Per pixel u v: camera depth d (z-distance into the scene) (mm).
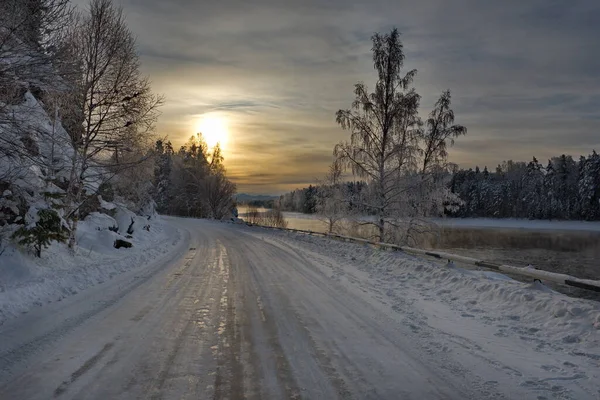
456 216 85938
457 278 9469
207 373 4473
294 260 15047
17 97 7250
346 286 9875
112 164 14227
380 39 20281
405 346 5457
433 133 20828
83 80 12734
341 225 23828
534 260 29562
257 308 7605
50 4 7141
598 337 5477
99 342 5477
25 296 7660
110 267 12000
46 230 10906
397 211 20312
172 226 36812
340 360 4922
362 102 20328
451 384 4262
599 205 71562
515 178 103000
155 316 6934
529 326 6305
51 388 4016
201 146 68125
